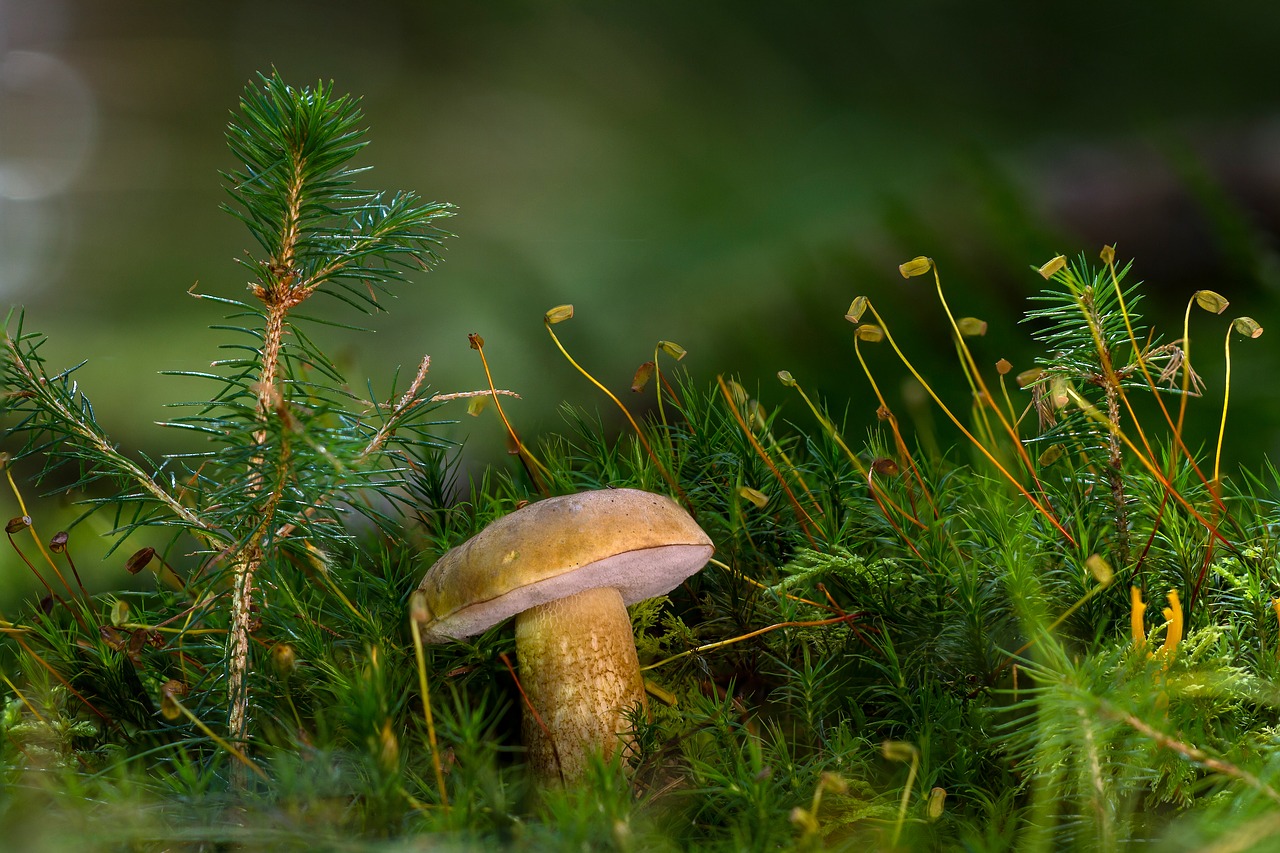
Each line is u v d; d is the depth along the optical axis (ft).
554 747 2.82
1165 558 2.88
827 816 2.75
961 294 4.82
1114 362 2.88
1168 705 2.74
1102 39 6.90
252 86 2.72
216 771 2.78
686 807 2.78
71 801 2.73
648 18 7.25
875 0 6.92
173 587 3.04
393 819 2.69
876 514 3.00
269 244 2.75
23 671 2.93
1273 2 6.76
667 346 2.97
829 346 4.98
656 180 6.56
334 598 2.96
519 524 2.80
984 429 3.08
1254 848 2.62
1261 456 3.60
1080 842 2.70
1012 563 2.83
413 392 2.80
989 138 6.60
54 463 2.77
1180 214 5.33
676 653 2.94
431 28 8.50
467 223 6.93
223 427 2.72
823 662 2.87
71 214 8.63
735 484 3.02
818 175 6.11
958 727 2.80
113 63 9.84
